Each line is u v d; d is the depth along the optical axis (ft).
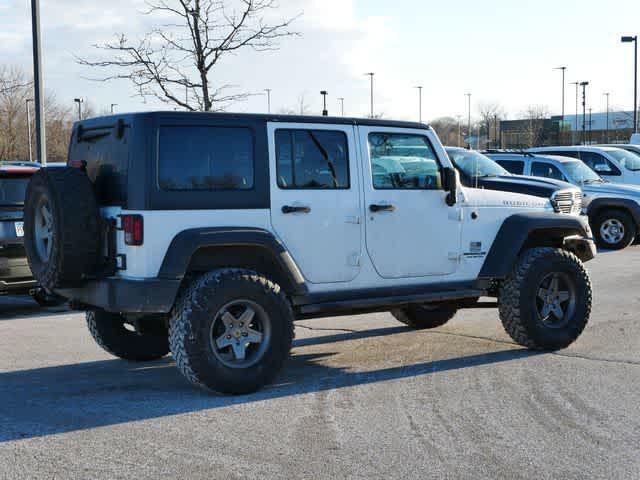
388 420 18.48
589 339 27.53
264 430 17.80
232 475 15.15
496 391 20.92
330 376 22.76
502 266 24.75
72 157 22.63
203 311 19.75
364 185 22.79
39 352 26.61
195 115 20.31
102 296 20.11
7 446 16.83
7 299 39.19
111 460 15.97
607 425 18.07
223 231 20.07
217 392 20.34
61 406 19.85
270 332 20.72
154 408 19.60
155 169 19.67
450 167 24.39
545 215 25.71
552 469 15.43
